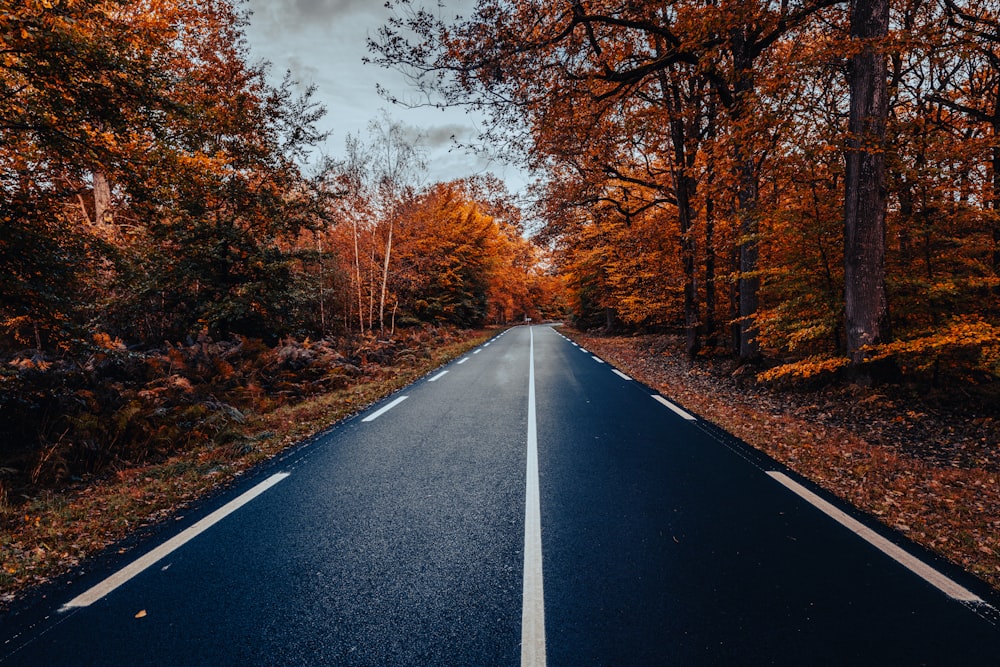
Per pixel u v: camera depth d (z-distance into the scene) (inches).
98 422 226.4
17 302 230.1
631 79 386.0
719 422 264.8
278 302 565.3
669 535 131.2
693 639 88.4
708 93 462.0
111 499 170.6
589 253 938.1
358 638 90.6
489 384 417.7
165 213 320.8
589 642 87.9
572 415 287.3
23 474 191.9
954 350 278.5
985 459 199.3
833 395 297.6
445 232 1232.8
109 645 89.7
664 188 585.9
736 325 534.6
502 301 2017.7
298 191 593.3
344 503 159.2
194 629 94.2
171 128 264.1
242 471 198.7
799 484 169.5
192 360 375.2
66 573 117.6
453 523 141.6
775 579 108.8
